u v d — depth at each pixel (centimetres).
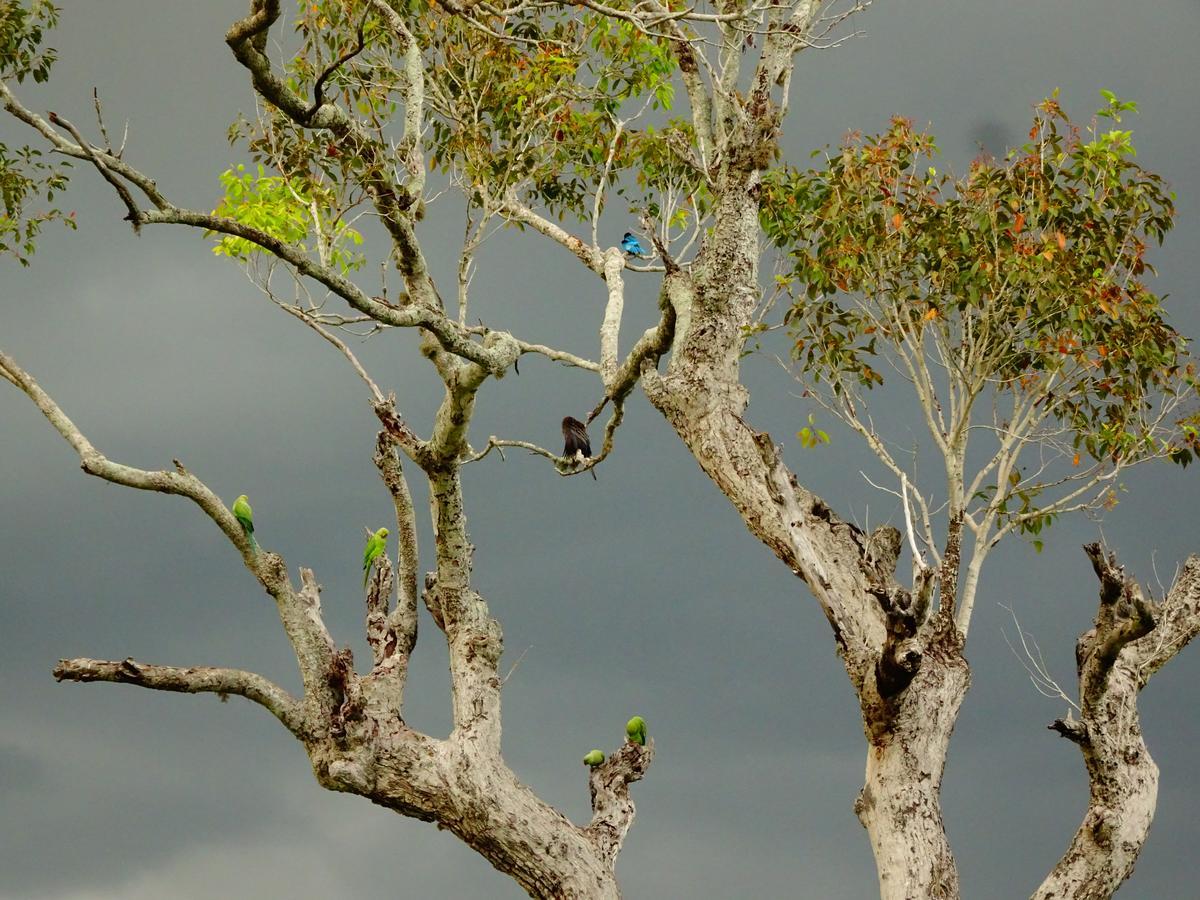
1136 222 3912
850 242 3959
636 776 3525
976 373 3903
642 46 4022
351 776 3212
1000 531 3859
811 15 3550
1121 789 3216
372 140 3120
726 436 3475
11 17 3256
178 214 2634
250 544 3241
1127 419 3941
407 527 3497
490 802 3278
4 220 3581
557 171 4294
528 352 3978
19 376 3150
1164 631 3388
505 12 2988
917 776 3225
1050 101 3900
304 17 3825
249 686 3194
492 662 3491
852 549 3409
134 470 3108
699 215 4406
